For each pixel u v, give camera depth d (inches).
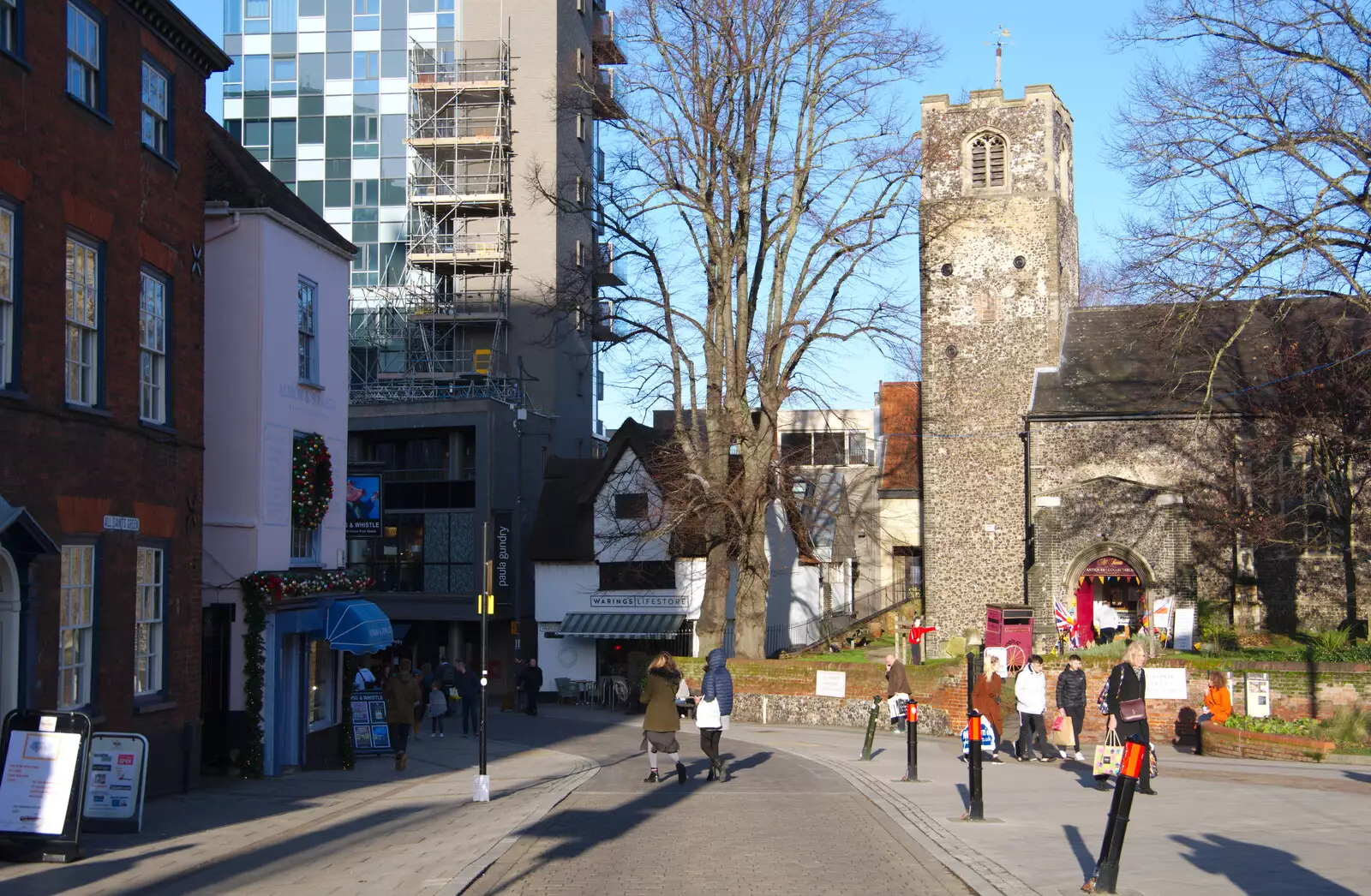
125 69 740.7
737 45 1405.0
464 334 2453.2
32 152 631.2
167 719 783.1
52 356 645.9
